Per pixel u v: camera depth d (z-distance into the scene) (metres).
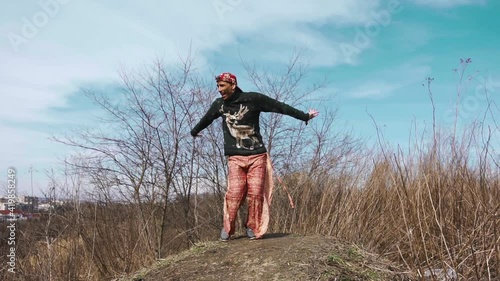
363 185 6.21
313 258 4.02
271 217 6.83
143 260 6.69
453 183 4.93
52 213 7.12
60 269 6.45
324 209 6.29
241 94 4.81
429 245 4.61
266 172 4.89
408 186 5.31
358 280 3.81
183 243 7.76
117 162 7.51
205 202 8.23
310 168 7.54
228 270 4.05
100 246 6.86
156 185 7.63
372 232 5.69
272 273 3.84
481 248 4.27
